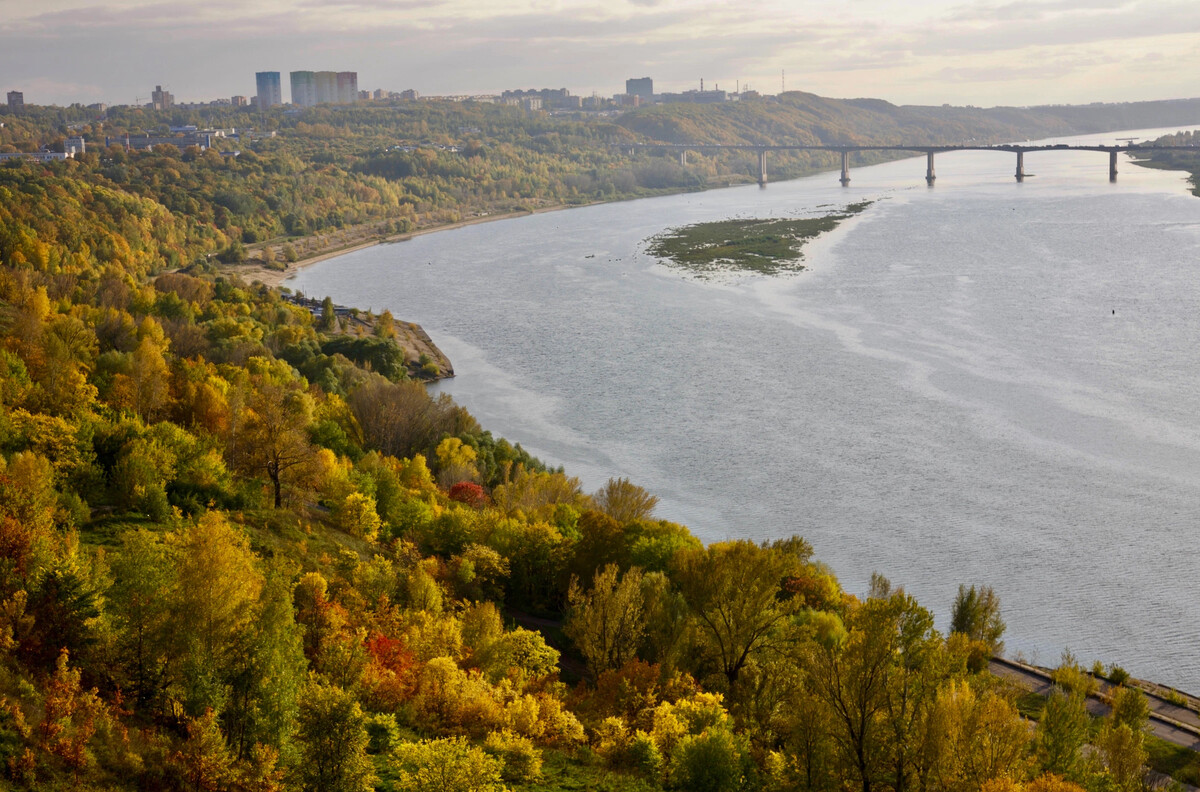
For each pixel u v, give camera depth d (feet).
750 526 462.19
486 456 494.18
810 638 257.55
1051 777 187.73
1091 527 447.83
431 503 384.27
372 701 208.03
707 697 229.04
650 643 268.21
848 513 472.44
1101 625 371.97
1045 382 643.04
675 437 581.12
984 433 562.25
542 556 332.80
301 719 166.91
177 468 313.32
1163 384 629.51
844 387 654.53
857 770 200.34
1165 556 420.36
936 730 189.47
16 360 395.14
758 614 258.16
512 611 322.75
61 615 177.99
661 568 321.52
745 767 208.03
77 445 299.58
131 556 196.13
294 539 303.68
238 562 193.26
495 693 223.10
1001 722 192.54
